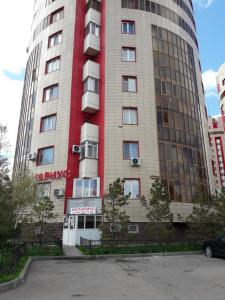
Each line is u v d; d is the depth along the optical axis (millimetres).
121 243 21078
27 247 18391
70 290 8969
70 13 34188
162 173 27047
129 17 32656
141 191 25906
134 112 28828
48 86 32031
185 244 23078
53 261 15727
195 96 33156
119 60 30609
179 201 26812
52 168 28031
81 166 27656
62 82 31156
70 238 24531
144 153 27219
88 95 29594
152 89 29906
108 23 32281
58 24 34531
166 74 31344
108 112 28531
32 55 37094
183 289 9023
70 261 15758
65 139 28562
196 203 23281
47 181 27859
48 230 25672
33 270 12734
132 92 29422
